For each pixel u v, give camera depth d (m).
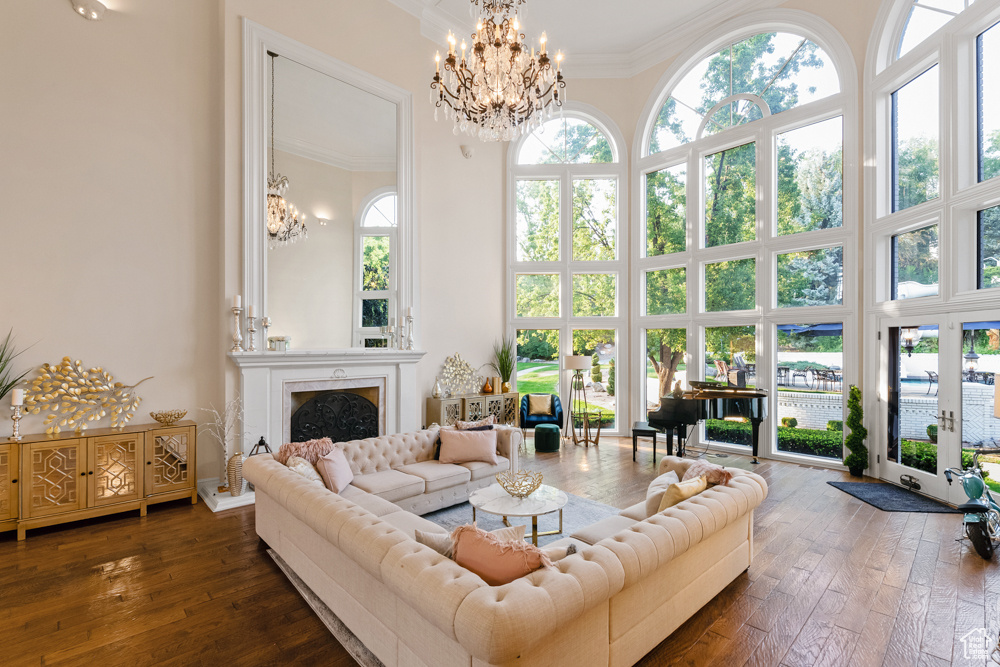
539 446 6.81
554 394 7.96
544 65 3.78
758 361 6.55
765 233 6.47
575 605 1.77
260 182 5.12
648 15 6.90
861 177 5.68
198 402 4.92
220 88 5.07
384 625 2.19
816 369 6.13
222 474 4.92
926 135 5.05
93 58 4.39
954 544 3.69
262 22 5.16
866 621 2.67
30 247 4.10
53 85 4.20
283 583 3.07
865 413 5.63
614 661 2.09
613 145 8.05
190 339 4.88
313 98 5.60
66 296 4.25
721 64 7.03
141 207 4.62
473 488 4.67
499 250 8.17
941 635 2.54
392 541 2.18
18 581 3.07
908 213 5.07
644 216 7.83
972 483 3.60
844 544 3.69
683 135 7.42
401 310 6.31
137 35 4.61
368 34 6.07
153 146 4.69
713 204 7.11
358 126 5.99
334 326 5.73
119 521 4.13
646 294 7.81
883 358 5.42
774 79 6.52
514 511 3.37
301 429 5.41
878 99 5.50
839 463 5.92
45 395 4.14
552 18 6.95
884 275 5.52
